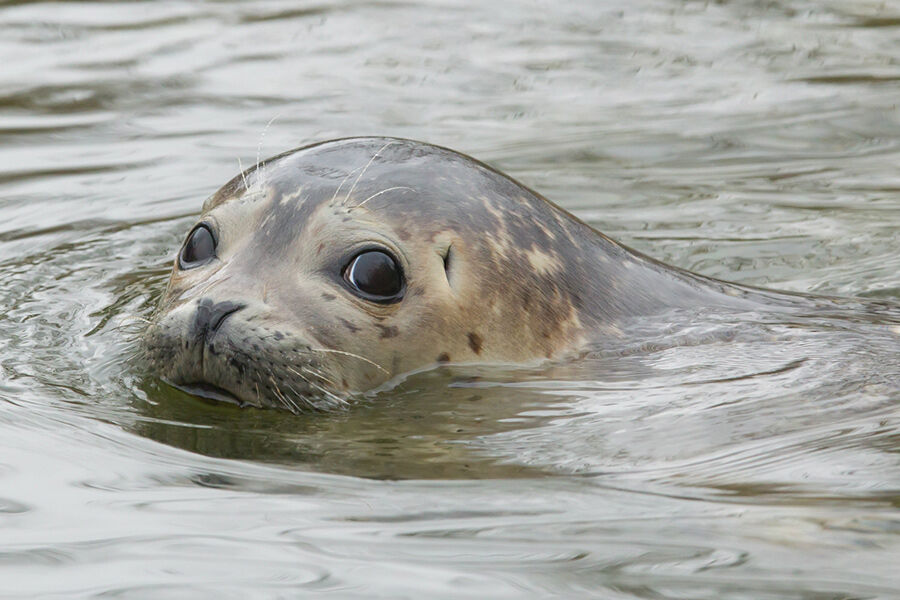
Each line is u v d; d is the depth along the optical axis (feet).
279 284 63.31
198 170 107.76
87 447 56.65
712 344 70.03
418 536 47.19
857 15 160.66
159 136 116.47
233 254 65.16
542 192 103.30
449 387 64.85
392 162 68.33
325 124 119.44
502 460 55.57
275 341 61.05
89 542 46.60
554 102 128.47
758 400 62.59
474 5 167.02
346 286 64.18
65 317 76.13
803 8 164.55
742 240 93.81
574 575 43.83
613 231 95.35
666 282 75.87
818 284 85.87
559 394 63.82
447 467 54.75
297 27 155.43
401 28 155.63
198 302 61.82
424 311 65.41
